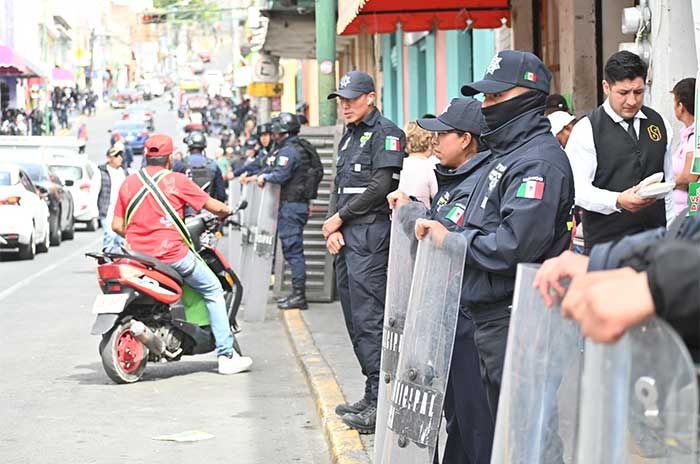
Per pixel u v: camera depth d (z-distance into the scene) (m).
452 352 5.41
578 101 11.87
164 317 10.67
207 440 8.25
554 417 3.52
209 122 91.94
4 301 16.98
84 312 15.63
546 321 3.49
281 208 15.16
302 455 7.86
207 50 142.25
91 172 35.94
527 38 14.47
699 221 2.96
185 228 10.63
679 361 2.38
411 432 5.11
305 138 16.50
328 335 12.63
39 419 8.91
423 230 5.12
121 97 122.75
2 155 30.14
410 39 24.98
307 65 49.00
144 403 9.55
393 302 5.69
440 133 5.87
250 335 13.48
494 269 4.90
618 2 11.70
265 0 31.45
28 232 24.34
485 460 5.45
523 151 5.02
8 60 56.00
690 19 8.19
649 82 8.48
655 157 6.77
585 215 6.77
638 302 2.36
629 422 2.50
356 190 8.15
